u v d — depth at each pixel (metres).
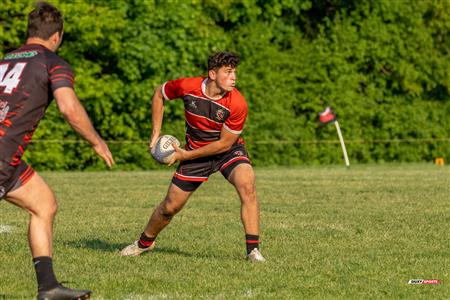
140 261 22.12
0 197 15.94
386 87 89.38
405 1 87.94
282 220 31.20
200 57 75.31
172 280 19.41
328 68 85.62
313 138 84.62
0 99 15.83
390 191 43.59
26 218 31.83
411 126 88.88
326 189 45.09
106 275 19.98
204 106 21.28
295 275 20.09
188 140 22.20
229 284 18.97
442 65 89.56
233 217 32.47
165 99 21.97
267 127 80.94
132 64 73.19
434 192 42.78
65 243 25.41
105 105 73.56
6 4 68.50
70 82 15.95
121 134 76.06
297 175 57.88
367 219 31.39
